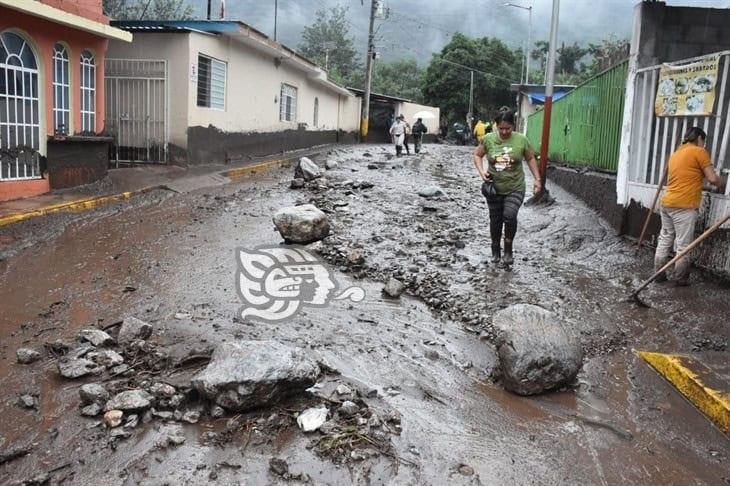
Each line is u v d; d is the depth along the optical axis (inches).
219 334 191.3
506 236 270.2
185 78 538.6
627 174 310.5
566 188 466.0
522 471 131.7
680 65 267.4
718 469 135.8
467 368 182.2
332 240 300.8
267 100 749.3
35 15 354.9
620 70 358.0
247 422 141.9
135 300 221.9
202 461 128.1
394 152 890.1
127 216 357.1
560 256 293.3
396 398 160.2
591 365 185.6
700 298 226.2
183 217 356.2
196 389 149.6
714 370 171.9
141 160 554.3
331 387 161.6
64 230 319.0
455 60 1845.5
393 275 259.3
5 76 354.0
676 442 146.3
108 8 863.7
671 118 278.5
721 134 252.7
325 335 197.0
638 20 305.7
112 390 153.8
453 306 227.5
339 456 131.5
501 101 1866.4
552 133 581.0
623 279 256.4
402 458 133.0
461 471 130.0
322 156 765.9
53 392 154.2
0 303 217.5
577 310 224.1
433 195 430.6
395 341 196.4
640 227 296.2
